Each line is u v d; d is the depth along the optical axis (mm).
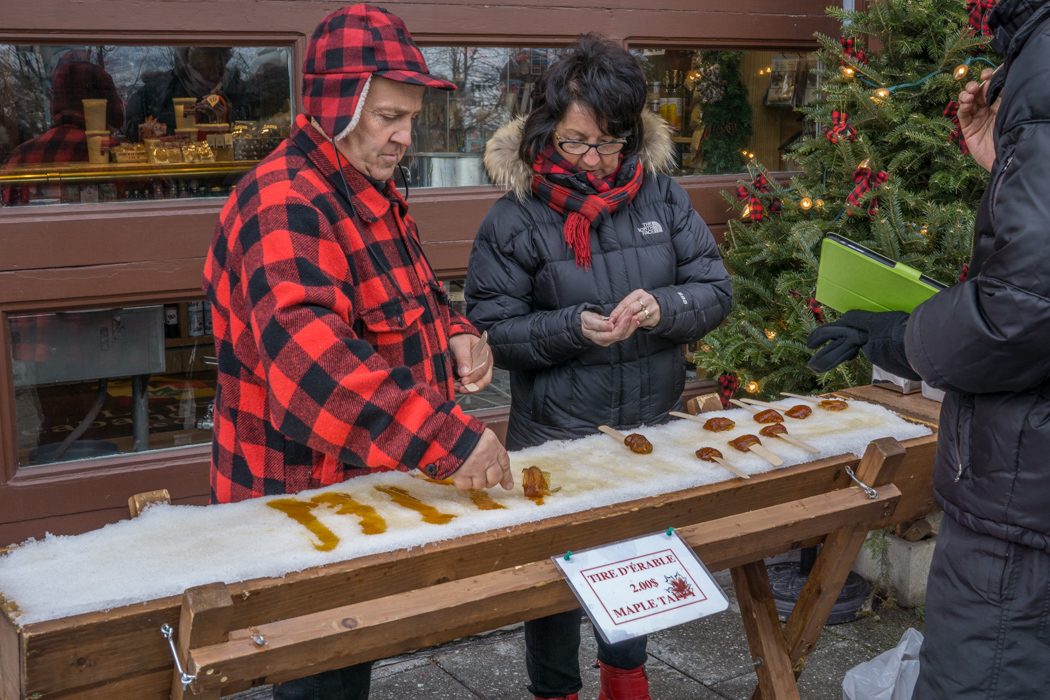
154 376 3088
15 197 2848
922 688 1893
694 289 2432
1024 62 1579
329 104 1782
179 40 2941
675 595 1743
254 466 1890
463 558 1664
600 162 2363
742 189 3537
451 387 2088
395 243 1979
